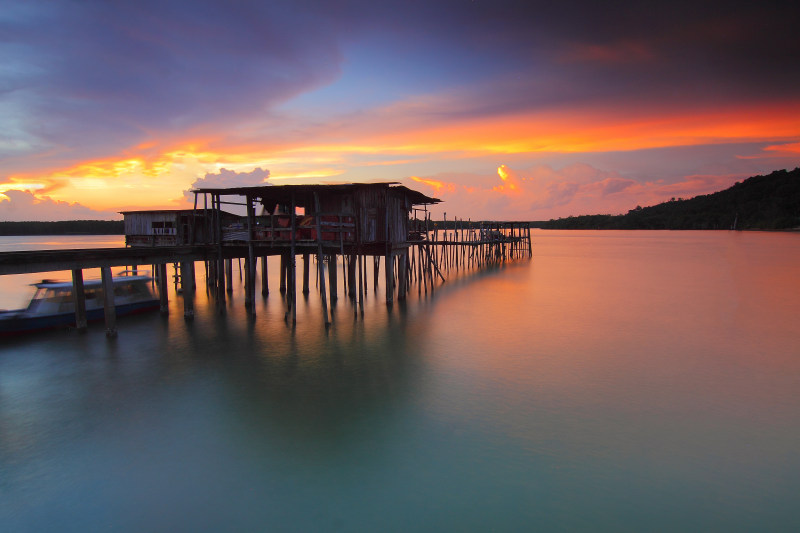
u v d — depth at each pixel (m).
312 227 19.72
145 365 14.26
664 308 24.06
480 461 8.84
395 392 12.20
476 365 14.45
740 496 7.80
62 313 18.47
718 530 6.98
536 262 51.62
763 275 38.47
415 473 8.45
